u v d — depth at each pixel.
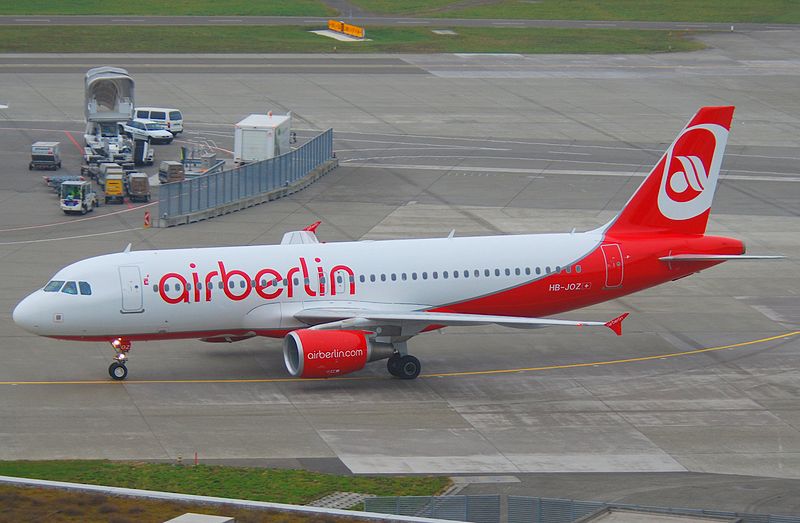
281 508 152.38
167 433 194.88
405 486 174.50
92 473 173.88
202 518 142.00
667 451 194.75
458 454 190.12
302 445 191.50
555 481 179.62
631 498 172.75
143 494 155.50
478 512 163.12
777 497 174.75
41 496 154.88
